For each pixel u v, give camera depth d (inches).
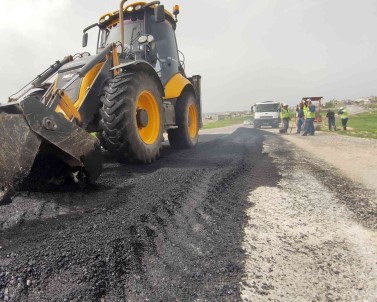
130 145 152.9
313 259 71.3
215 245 78.5
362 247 76.9
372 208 107.3
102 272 61.2
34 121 95.7
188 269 66.7
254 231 87.7
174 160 189.8
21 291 54.5
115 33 226.5
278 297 57.4
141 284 60.4
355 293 58.2
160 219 91.4
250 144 336.5
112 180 131.9
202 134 592.4
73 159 107.6
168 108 224.5
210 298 56.9
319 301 56.2
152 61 212.7
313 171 176.7
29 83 171.2
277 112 840.9
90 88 147.5
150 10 224.1
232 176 153.9
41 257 63.2
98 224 82.4
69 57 182.9
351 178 156.5
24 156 96.4
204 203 109.3
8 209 93.0
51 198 103.7
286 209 107.0
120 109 147.5
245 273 65.5
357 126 653.9
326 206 110.0
